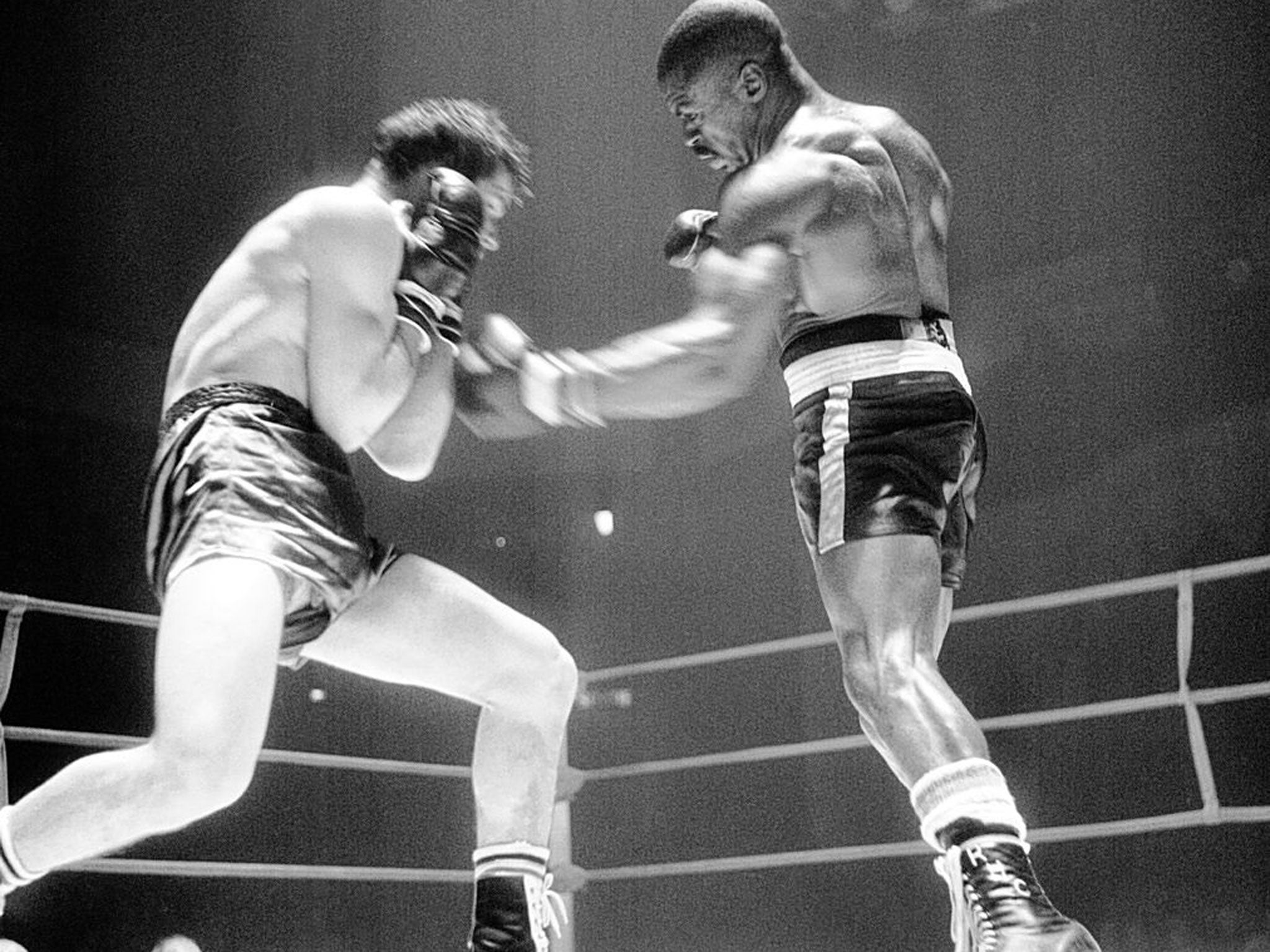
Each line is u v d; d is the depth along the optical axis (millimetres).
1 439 9406
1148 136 10008
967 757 2744
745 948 10219
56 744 9328
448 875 5625
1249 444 9766
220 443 2688
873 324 3090
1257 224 9695
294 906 9836
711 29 3178
